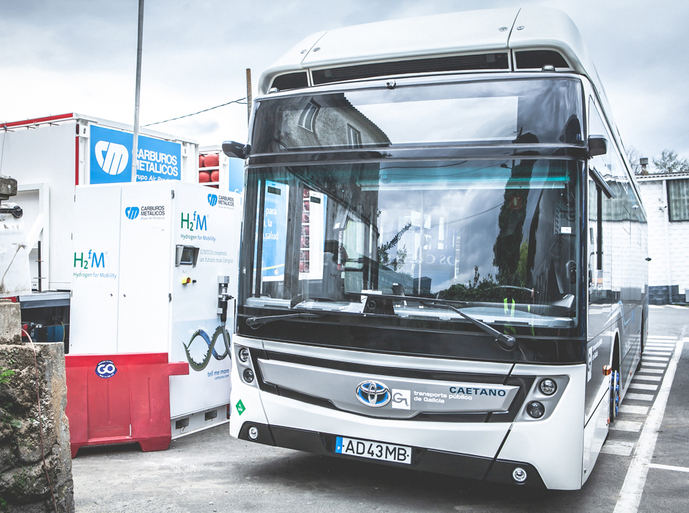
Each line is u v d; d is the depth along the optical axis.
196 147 10.86
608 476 5.77
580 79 4.47
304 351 4.84
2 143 9.32
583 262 4.31
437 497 5.05
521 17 5.05
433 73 4.84
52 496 3.89
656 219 32.97
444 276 4.51
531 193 4.42
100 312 6.94
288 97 5.14
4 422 3.76
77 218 7.07
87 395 6.04
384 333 4.57
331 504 4.79
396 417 4.56
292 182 5.02
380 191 4.75
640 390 10.22
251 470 5.61
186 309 6.81
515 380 4.28
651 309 29.16
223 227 7.33
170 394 6.55
